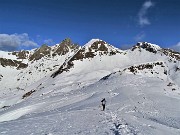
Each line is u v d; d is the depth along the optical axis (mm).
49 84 170250
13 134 17609
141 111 44656
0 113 76812
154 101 56000
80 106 56031
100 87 85500
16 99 159750
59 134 17828
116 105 50688
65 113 33531
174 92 71688
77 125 22359
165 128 25766
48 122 24281
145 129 21359
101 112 36094
